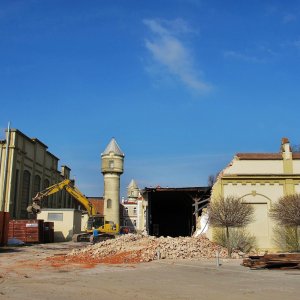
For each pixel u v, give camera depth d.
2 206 48.22
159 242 26.45
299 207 24.06
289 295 11.78
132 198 127.50
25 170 54.66
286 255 18.83
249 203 27.81
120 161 83.94
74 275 16.72
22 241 43.72
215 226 25.86
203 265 20.48
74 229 56.09
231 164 28.45
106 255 25.25
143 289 12.87
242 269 18.78
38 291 12.43
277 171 28.27
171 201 43.06
